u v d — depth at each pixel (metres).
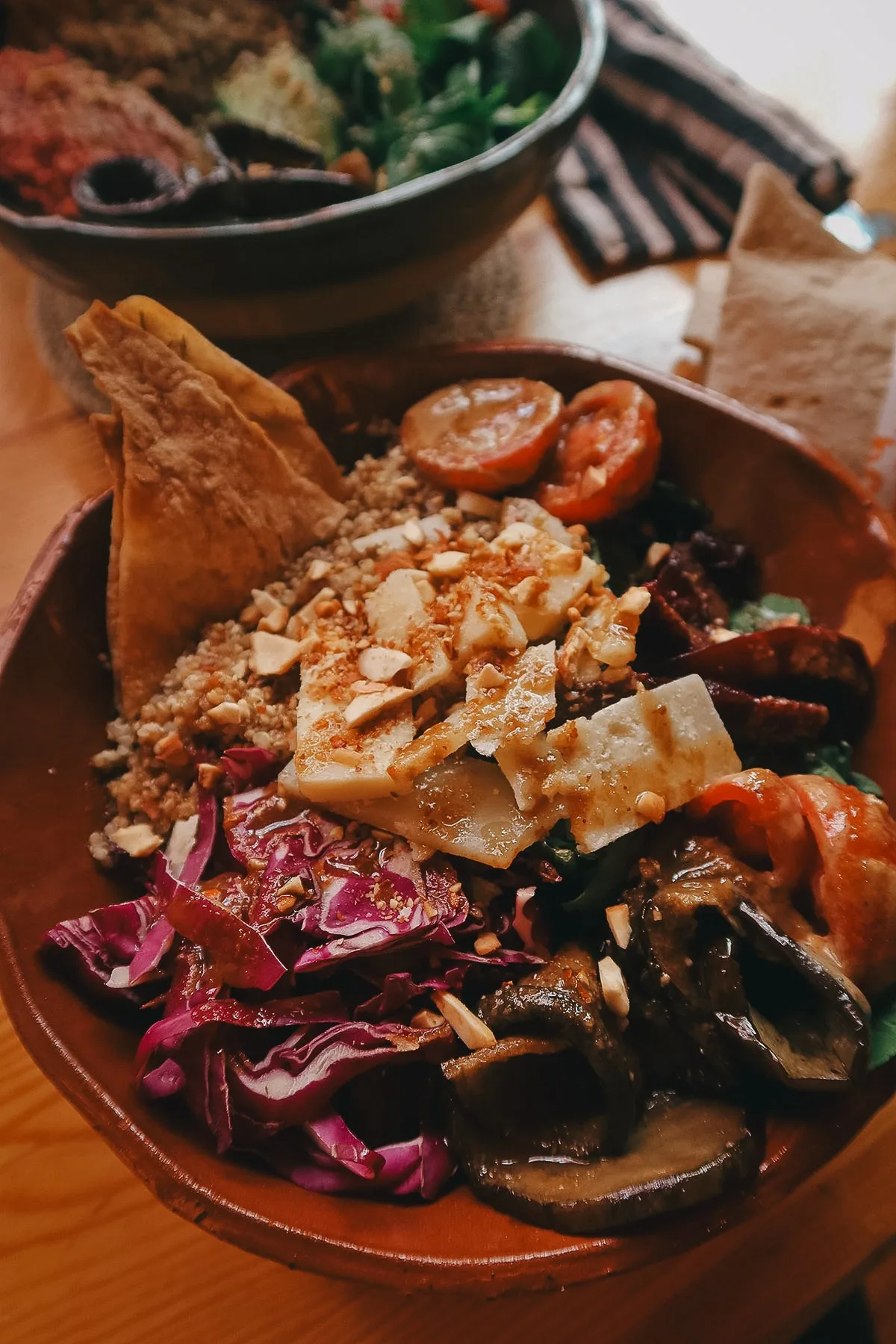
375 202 0.29
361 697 0.24
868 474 0.30
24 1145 0.24
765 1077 0.21
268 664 0.26
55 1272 0.23
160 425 0.26
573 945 0.23
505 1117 0.22
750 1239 0.23
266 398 0.28
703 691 0.24
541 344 0.29
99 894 0.25
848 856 0.22
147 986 0.24
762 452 0.28
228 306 0.30
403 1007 0.23
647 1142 0.21
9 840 0.23
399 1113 0.23
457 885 0.23
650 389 0.29
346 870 0.24
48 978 0.23
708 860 0.23
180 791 0.26
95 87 0.36
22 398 0.36
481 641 0.25
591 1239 0.20
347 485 0.30
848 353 0.31
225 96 0.38
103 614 0.27
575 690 0.25
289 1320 0.23
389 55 0.37
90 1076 0.21
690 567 0.28
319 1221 0.20
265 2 0.41
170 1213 0.24
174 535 0.27
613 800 0.23
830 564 0.27
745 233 0.33
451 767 0.24
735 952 0.21
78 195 0.32
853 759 0.26
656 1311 0.23
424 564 0.27
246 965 0.23
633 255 0.38
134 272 0.29
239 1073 0.22
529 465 0.28
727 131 0.39
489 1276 0.19
